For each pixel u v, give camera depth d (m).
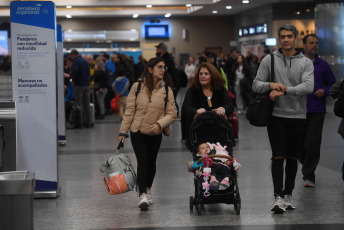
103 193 8.31
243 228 6.24
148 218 6.77
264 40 34.50
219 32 44.34
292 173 7.12
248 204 7.45
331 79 8.64
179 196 8.02
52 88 7.98
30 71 7.96
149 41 44.69
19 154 8.00
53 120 8.01
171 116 7.33
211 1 31.00
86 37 44.22
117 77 20.45
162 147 13.47
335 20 20.08
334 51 20.05
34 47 7.93
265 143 13.84
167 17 44.53
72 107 18.45
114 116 24.23
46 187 8.05
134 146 7.29
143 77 7.35
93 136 16.22
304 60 6.95
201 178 6.82
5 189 4.47
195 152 7.11
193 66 29.06
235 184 6.93
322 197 7.80
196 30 44.50
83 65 18.39
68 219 6.78
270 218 6.68
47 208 7.38
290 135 7.04
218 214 6.92
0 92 9.02
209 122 7.15
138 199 7.87
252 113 6.89
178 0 30.64
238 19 41.50
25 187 4.48
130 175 7.05
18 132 8.00
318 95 8.52
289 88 6.76
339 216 6.75
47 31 7.91
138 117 7.27
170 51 44.75
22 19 7.90
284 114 6.92
